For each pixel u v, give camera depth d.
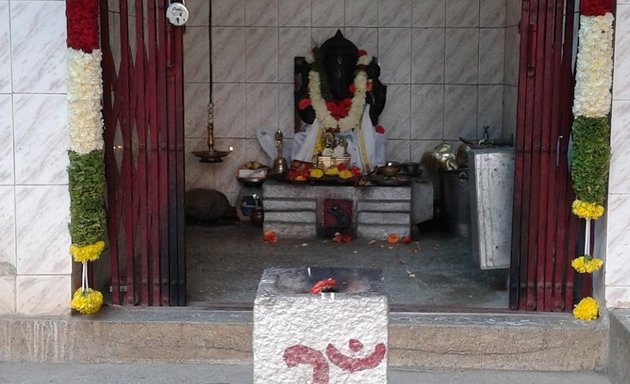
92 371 4.99
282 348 3.41
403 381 4.87
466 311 5.26
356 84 8.03
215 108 8.38
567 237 5.20
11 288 5.12
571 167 5.01
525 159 5.16
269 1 8.26
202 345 5.08
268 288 3.54
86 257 4.98
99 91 4.93
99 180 4.96
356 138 8.07
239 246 7.34
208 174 8.42
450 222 7.88
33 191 5.05
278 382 3.43
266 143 8.33
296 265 6.69
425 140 8.37
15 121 5.00
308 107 8.09
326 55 8.04
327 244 7.45
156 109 5.18
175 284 5.33
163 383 4.83
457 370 5.03
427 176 8.31
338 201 7.63
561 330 4.99
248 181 8.13
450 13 8.23
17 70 4.97
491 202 5.66
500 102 8.29
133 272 5.31
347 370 3.41
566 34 5.04
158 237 5.29
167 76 5.16
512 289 5.27
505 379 4.91
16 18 4.94
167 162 5.23
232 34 8.30
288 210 7.68
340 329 3.39
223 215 8.34
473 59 8.27
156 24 5.12
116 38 5.70
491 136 8.32
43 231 5.08
